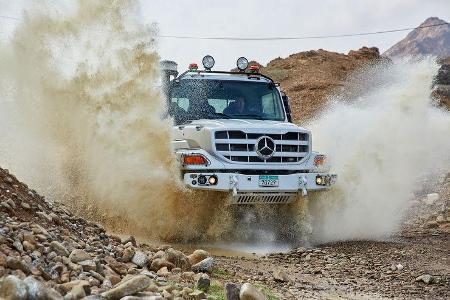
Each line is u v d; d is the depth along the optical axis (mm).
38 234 6531
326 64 85750
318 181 11367
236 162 10945
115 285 5770
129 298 4840
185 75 12617
